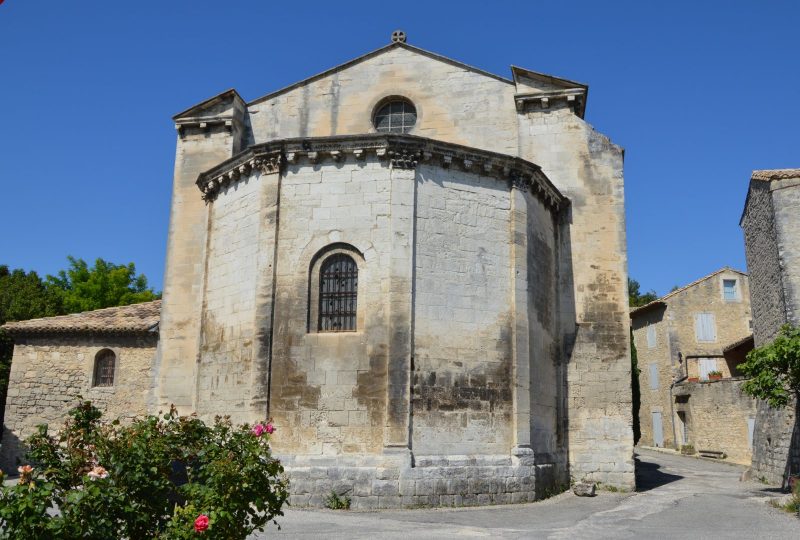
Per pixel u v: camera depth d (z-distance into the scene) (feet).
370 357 56.54
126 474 26.48
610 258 72.02
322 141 60.85
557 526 46.78
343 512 51.60
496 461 57.47
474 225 61.77
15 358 82.58
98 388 80.33
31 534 22.29
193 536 25.57
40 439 27.48
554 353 69.31
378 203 59.57
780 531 45.75
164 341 72.49
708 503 60.23
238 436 30.04
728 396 122.31
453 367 57.82
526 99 75.20
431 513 51.47
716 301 151.23
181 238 75.36
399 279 57.31
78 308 165.48
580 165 74.08
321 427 56.18
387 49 79.25
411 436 55.06
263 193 61.82
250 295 61.26
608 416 69.10
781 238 76.28
